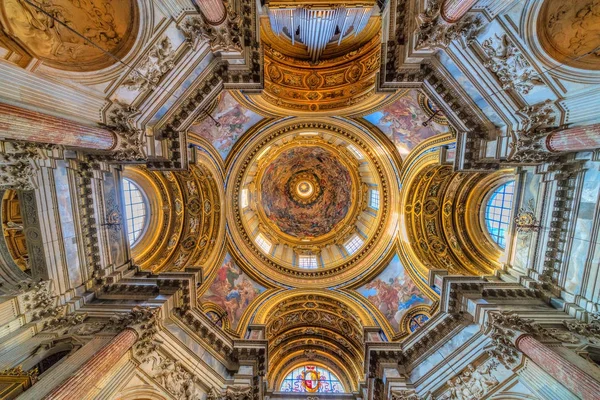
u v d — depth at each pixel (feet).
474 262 57.88
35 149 33.27
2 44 24.34
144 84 35.24
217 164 60.80
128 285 45.21
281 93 61.62
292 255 78.28
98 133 32.60
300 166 90.68
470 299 44.14
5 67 24.22
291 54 63.05
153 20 30.99
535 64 31.71
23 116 24.94
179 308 45.16
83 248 41.73
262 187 82.89
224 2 32.55
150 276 49.29
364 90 56.75
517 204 48.21
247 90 42.57
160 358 38.58
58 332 36.11
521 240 47.73
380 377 47.91
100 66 30.91
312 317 67.87
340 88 61.77
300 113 61.67
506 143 38.99
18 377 26.84
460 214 61.31
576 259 39.78
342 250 76.79
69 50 28.27
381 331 57.52
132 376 34.53
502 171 53.11
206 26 33.17
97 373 29.17
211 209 62.03
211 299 57.62
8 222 36.88
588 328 36.45
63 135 28.48
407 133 58.23
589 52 28.07
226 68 39.63
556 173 40.42
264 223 80.38
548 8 28.22
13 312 33.50
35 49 26.21
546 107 34.71
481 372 39.24
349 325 64.59
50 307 37.04
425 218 61.93
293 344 68.08
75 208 40.24
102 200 44.16
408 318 57.47
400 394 42.57
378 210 68.59
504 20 29.81
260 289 65.57
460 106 40.27
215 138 58.85
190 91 39.73
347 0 42.83
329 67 62.90
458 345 43.60
